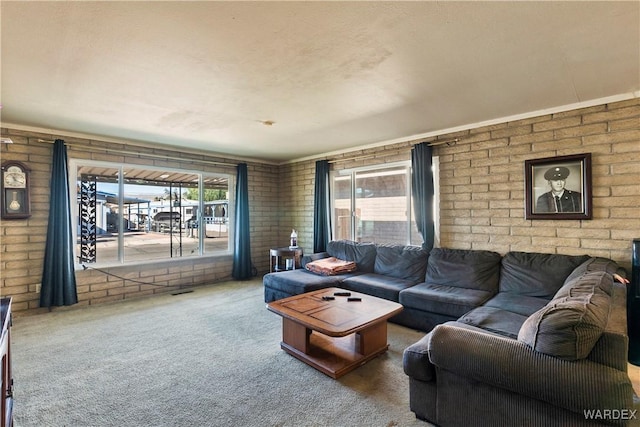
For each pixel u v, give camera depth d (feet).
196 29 5.69
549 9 5.18
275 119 11.19
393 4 5.04
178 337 9.85
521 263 10.18
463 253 11.58
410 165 13.82
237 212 17.95
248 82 8.03
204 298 14.30
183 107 9.87
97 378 7.43
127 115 10.66
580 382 4.13
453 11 5.22
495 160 11.34
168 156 15.79
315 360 7.93
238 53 6.57
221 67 7.19
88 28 5.62
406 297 10.44
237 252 17.88
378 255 13.80
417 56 6.75
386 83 8.15
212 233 17.83
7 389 5.31
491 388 5.01
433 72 7.52
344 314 8.20
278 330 10.43
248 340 9.62
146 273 14.98
